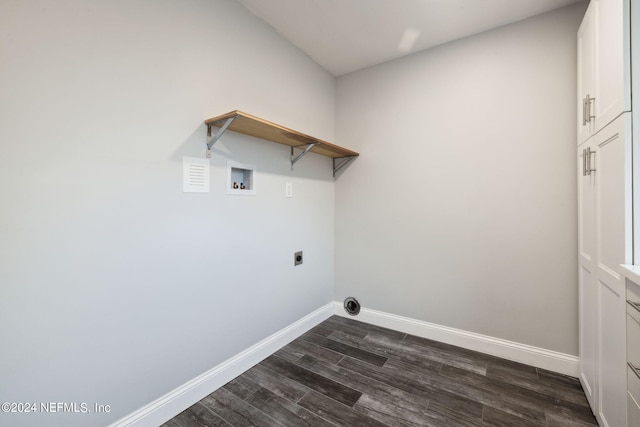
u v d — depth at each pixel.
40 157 1.04
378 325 2.58
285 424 1.41
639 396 0.97
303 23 2.02
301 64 2.37
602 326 1.31
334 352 2.12
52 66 1.06
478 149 2.10
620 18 1.12
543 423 1.40
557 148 1.83
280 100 2.15
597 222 1.36
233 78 1.78
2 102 0.96
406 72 2.41
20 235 1.00
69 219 1.11
